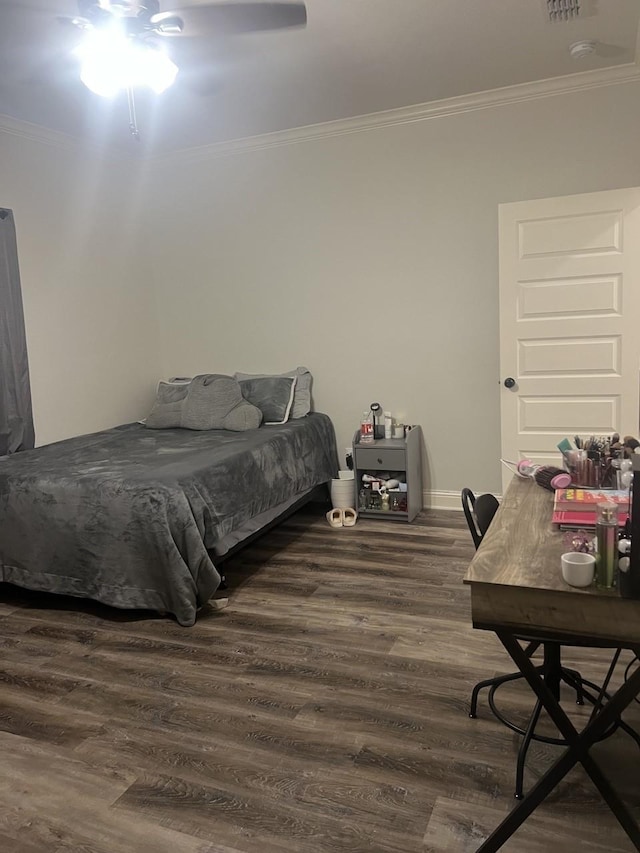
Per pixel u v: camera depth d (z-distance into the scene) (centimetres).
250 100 383
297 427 425
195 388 454
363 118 422
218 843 167
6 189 393
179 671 253
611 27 305
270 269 477
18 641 283
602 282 376
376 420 458
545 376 397
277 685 240
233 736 211
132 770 197
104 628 293
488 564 156
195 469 315
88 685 246
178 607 288
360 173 438
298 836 168
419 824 170
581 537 168
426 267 431
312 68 338
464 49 323
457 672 244
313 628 285
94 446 391
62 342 436
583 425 393
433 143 415
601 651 253
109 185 472
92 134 433
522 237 389
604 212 369
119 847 167
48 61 310
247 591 326
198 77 344
